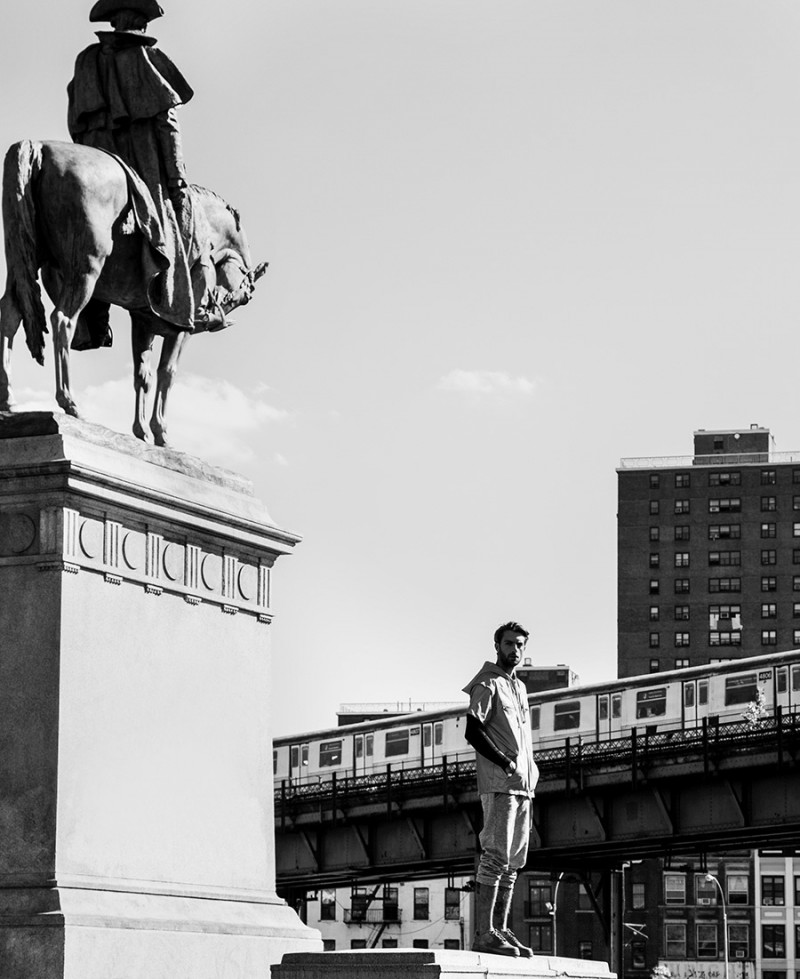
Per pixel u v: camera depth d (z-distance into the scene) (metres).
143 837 16.78
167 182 18.34
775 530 188.50
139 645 17.02
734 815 56.53
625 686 65.88
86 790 16.17
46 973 15.30
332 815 65.81
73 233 17.09
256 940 17.41
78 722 16.16
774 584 187.62
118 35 18.47
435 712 73.38
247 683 18.47
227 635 18.25
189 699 17.59
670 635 189.12
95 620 16.50
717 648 187.88
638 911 154.62
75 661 16.20
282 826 67.31
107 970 15.68
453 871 71.56
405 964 14.09
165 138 18.28
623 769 58.34
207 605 18.00
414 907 159.00
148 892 16.56
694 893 154.12
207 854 17.61
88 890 15.88
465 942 156.38
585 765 59.25
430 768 64.12
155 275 18.00
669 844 61.03
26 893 15.61
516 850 15.95
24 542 16.28
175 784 17.28
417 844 64.69
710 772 56.22
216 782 17.84
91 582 16.48
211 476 18.39
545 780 60.22
